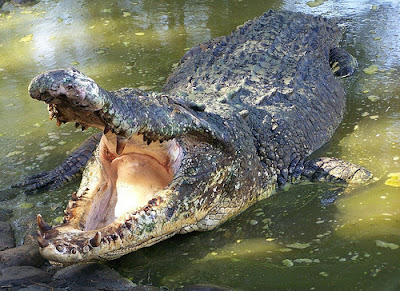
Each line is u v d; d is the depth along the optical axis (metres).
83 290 4.67
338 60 9.71
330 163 6.86
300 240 5.56
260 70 7.99
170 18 12.86
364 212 5.95
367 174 6.62
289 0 13.58
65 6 14.19
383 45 10.57
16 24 13.10
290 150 6.96
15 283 4.68
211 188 5.57
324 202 6.26
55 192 6.70
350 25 11.69
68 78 3.93
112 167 5.51
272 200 6.45
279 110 7.15
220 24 12.27
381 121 8.02
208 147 5.59
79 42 11.69
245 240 5.64
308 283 4.84
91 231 4.63
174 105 5.05
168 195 5.18
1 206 6.38
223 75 7.72
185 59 10.02
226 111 6.27
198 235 5.76
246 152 6.10
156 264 5.27
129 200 5.39
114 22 12.80
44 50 11.37
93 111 4.25
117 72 10.04
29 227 5.89
